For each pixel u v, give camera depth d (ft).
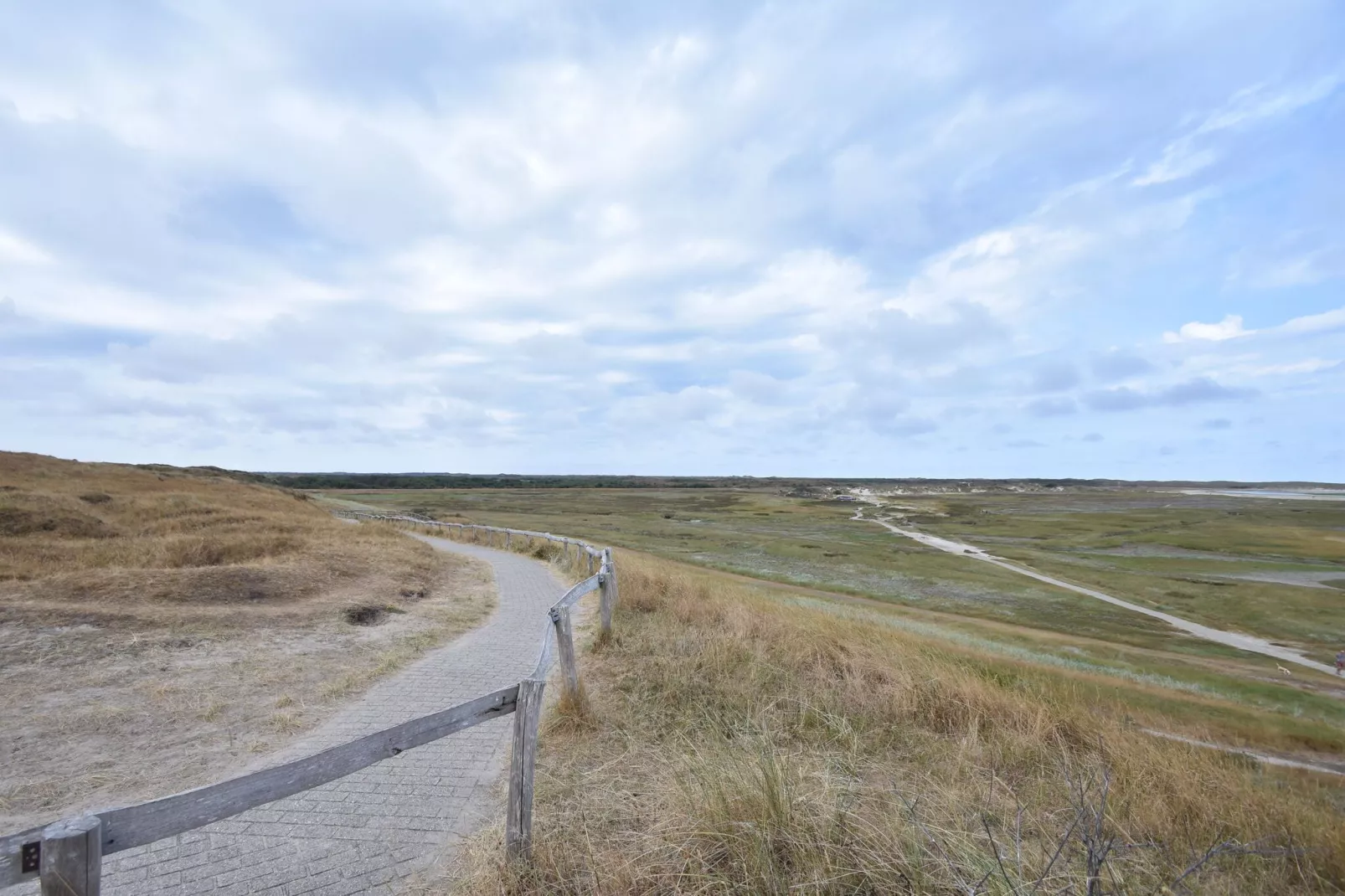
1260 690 73.20
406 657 26.14
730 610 31.07
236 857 11.44
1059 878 9.67
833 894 9.45
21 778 14.56
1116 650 91.71
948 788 13.91
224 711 19.17
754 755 13.73
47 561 44.47
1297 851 12.48
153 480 112.68
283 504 118.01
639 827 11.55
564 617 17.75
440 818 12.87
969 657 46.39
